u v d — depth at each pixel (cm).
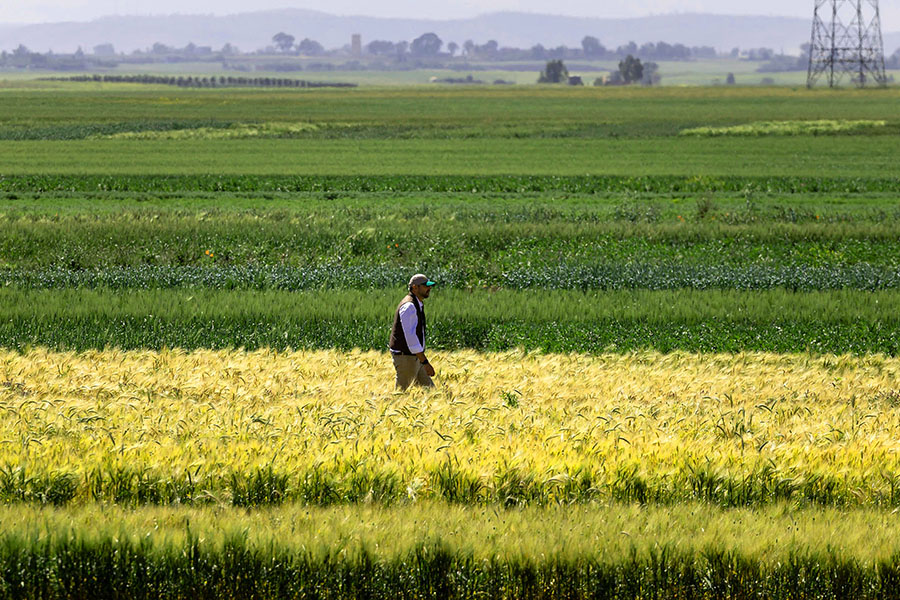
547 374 6078
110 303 9219
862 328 8700
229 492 3850
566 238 14038
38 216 15638
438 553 3253
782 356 7156
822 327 8712
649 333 8462
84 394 5362
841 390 5941
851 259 13025
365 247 13412
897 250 13500
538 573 3266
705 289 10669
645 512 3712
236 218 14838
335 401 5181
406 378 5747
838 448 4412
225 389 5447
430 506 3734
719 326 8725
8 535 3222
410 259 12950
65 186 19900
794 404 5472
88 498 3828
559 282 10956
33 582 3203
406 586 3259
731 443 4525
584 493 3978
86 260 12481
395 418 4750
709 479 4088
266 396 5375
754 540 3400
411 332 5591
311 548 3256
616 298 9794
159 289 10012
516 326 8681
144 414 4838
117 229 13750
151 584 3234
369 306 9131
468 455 4150
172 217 15000
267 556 3241
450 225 14425
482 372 6181
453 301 9500
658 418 4988
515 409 5062
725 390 5809
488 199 19188
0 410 4784
